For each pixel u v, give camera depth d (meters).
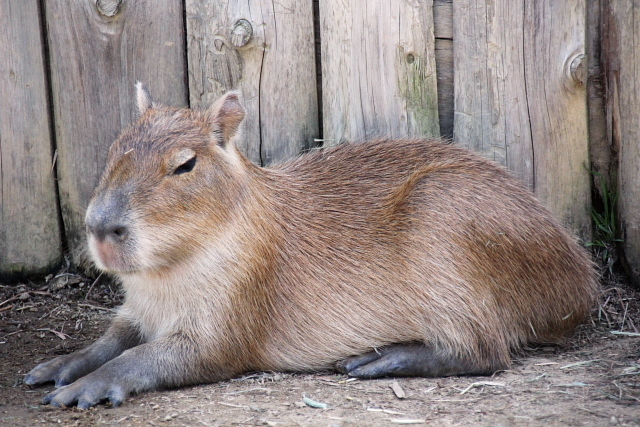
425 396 7.49
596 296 9.38
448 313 8.27
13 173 10.50
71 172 10.52
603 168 10.32
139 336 8.68
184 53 10.25
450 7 10.02
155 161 7.45
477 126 10.08
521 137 10.02
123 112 10.34
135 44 10.21
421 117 10.13
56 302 10.54
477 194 8.41
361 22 9.98
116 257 7.29
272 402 7.38
